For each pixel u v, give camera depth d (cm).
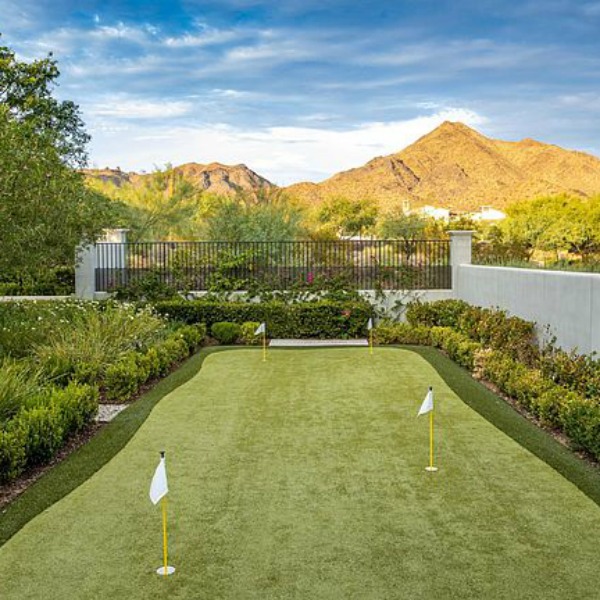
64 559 482
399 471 666
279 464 691
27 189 1213
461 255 1764
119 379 976
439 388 1051
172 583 447
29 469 680
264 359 1341
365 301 1712
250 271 1795
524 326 1189
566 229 3525
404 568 466
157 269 1802
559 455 708
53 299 1742
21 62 2083
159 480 455
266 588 440
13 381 791
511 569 462
